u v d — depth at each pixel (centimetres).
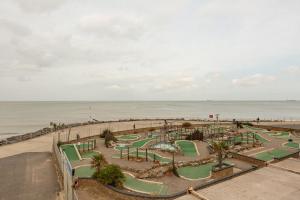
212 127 11006
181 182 4069
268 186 1991
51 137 8631
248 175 2244
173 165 4591
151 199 2788
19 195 3497
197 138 8094
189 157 5919
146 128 10469
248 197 1795
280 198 1784
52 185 3875
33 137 8612
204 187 1981
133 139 8419
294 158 2861
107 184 3409
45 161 5347
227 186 1998
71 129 10806
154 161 5416
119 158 5712
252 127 11312
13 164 5106
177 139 8262
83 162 5350
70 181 2333
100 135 8525
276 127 10488
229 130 9988
